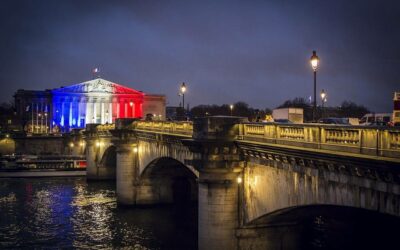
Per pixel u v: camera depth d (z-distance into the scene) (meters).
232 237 28.58
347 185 18.56
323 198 20.19
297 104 139.62
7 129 183.62
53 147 139.00
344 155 17.33
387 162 15.21
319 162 19.67
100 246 40.66
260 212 26.50
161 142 47.12
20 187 77.88
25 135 141.50
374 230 28.59
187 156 39.31
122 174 57.50
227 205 28.58
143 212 54.72
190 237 42.66
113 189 75.56
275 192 24.62
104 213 54.53
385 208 16.58
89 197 67.12
